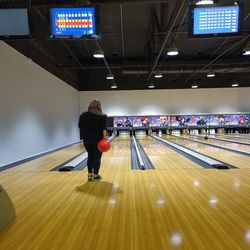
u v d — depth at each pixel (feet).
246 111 41.75
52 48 25.04
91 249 5.27
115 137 38.88
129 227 6.30
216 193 8.96
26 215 7.24
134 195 8.91
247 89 41.50
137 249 5.22
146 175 12.08
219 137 34.55
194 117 41.45
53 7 10.61
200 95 41.78
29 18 10.26
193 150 21.21
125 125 41.11
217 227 6.20
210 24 10.81
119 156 18.83
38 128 22.44
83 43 26.14
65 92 32.42
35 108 21.83
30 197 8.95
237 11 10.71
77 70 40.40
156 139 34.01
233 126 41.16
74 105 37.81
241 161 15.43
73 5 10.64
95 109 10.91
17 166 15.56
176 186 9.98
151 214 7.12
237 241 5.47
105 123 10.97
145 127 41.22
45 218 7.00
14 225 6.56
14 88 17.89
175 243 5.43
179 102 41.81
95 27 10.81
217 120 41.32
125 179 11.35
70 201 8.41
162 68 35.14
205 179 11.03
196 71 33.50
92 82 41.37
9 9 10.18
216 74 41.47
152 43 24.52
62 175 12.58
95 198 8.66
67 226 6.44
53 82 27.27
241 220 6.60
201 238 5.64
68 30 10.80
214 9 10.69
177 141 30.12
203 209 7.43
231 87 41.57
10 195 9.23
